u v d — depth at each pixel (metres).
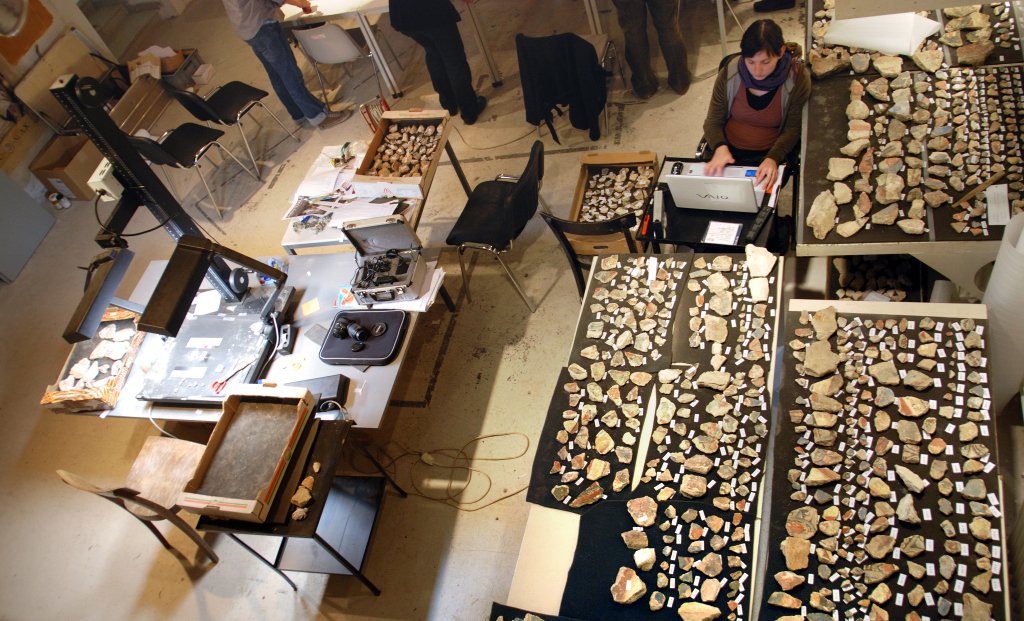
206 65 6.84
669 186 3.23
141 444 4.21
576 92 4.54
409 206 3.97
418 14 4.71
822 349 2.44
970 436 2.12
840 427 2.29
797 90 3.27
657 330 2.78
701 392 2.56
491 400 3.86
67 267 5.56
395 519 3.54
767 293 2.71
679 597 2.14
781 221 3.67
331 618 3.31
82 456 4.25
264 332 3.65
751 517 2.22
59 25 6.32
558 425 2.67
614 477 2.46
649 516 2.30
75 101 2.84
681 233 3.26
